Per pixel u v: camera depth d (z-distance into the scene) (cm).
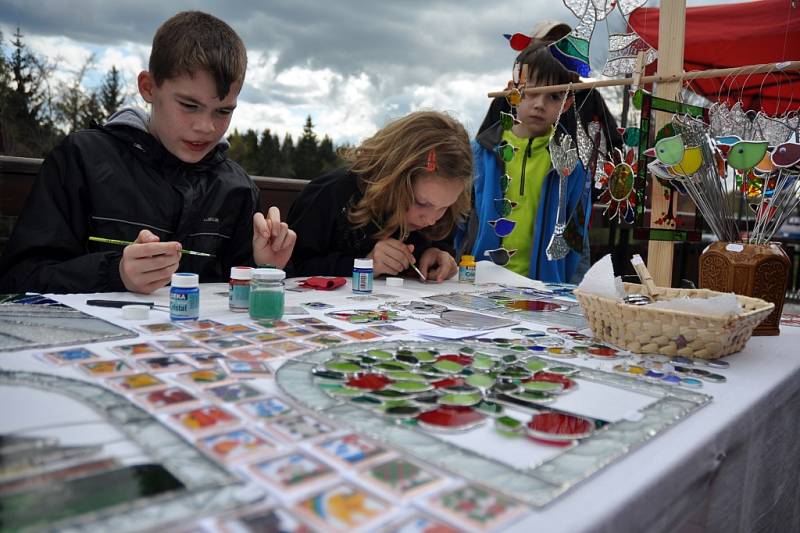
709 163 120
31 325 89
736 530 75
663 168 124
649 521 49
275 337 91
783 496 95
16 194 184
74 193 158
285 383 67
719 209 123
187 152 166
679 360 92
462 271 179
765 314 98
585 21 147
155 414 56
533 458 51
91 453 47
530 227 222
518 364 83
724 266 120
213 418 56
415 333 101
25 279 133
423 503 42
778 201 117
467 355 86
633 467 51
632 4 143
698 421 64
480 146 226
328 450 50
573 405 66
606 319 99
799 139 127
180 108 155
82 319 97
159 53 150
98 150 163
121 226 165
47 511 38
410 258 176
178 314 101
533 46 181
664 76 157
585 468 49
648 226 162
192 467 45
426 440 53
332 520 39
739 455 71
